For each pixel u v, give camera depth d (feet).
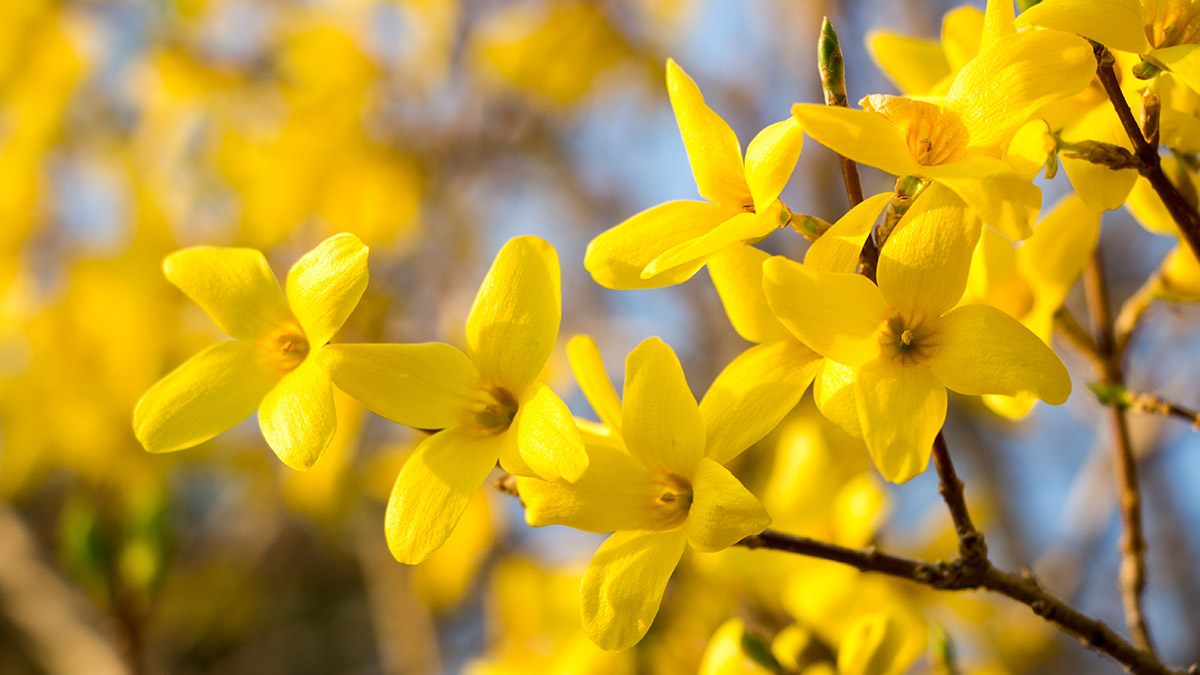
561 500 1.23
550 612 1.64
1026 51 1.20
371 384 1.23
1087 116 1.25
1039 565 2.37
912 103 1.21
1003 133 1.20
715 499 1.20
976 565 1.25
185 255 1.29
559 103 2.47
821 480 1.50
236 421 1.26
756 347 1.24
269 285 1.28
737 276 1.25
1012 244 1.34
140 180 2.42
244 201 2.30
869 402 1.19
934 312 1.21
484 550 2.13
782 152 1.21
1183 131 1.24
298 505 2.30
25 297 2.44
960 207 1.20
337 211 2.33
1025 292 1.35
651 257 1.23
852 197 1.22
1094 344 1.40
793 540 1.26
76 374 2.33
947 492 1.24
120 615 1.75
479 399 1.24
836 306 1.19
